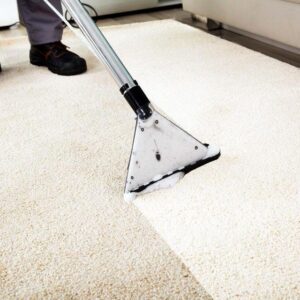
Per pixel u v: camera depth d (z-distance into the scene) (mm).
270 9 1298
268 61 1291
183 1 1849
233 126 898
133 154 665
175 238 590
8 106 1106
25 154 859
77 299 508
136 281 525
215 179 715
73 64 1307
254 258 543
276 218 611
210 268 534
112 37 1690
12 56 1573
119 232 612
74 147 872
